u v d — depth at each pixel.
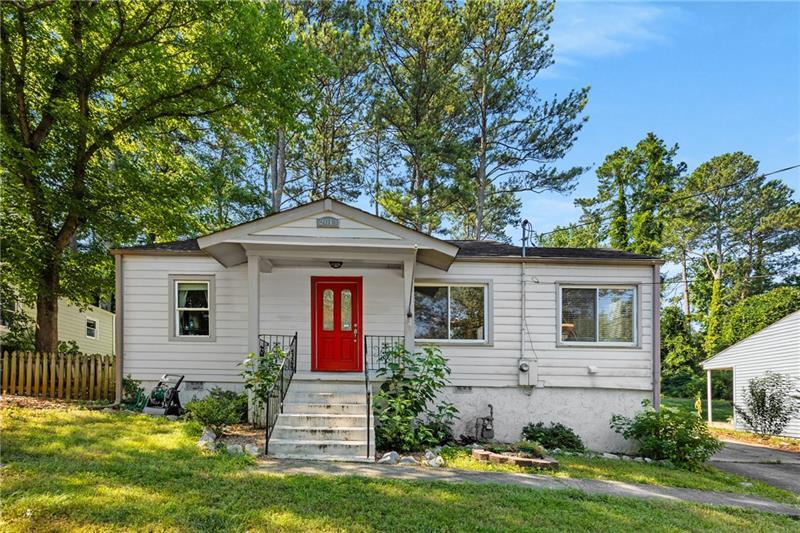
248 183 25.14
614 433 11.52
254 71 14.09
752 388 17.73
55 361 11.06
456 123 24.97
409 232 10.15
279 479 6.19
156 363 11.37
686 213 37.19
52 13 12.45
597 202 33.84
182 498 5.25
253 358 9.59
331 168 26.33
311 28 21.70
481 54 24.91
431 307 11.97
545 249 13.30
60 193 13.21
